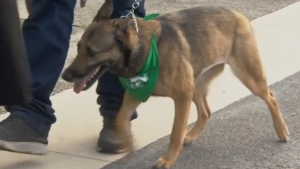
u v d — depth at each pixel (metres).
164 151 5.49
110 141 5.41
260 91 5.64
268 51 8.14
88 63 4.65
